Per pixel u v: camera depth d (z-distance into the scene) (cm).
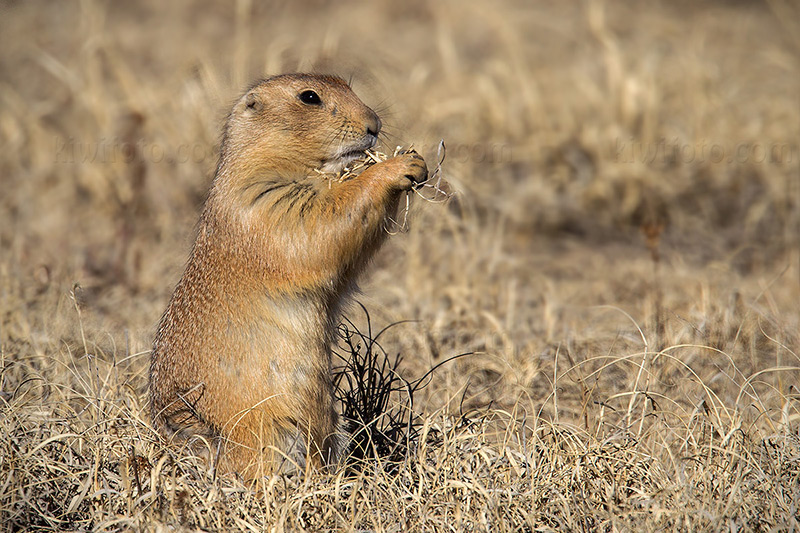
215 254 802
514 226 1670
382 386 901
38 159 1802
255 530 666
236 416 776
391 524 688
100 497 708
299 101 840
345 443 841
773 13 2775
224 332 786
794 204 1652
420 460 741
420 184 803
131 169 1673
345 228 778
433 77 2095
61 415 813
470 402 969
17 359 938
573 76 2058
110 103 1895
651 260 1523
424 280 1291
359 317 1194
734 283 1298
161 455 748
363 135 847
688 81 1964
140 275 1388
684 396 912
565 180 1747
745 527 653
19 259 1313
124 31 2550
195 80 1758
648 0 2942
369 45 2266
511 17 2566
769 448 759
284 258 780
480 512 680
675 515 665
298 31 2442
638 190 1709
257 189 798
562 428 795
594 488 710
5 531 668
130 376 936
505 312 1237
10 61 2342
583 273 1480
